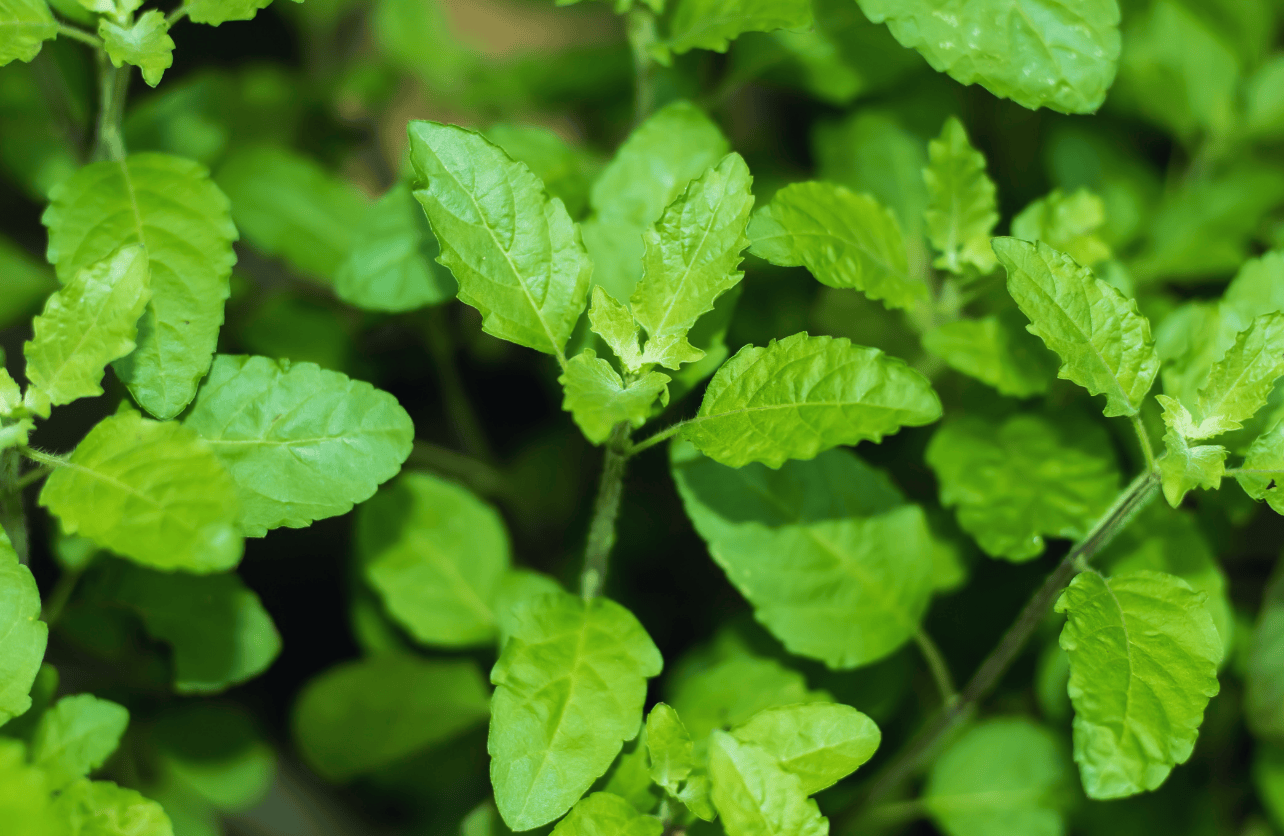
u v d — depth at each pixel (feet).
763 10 1.84
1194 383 1.85
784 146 2.31
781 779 1.68
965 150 1.86
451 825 1.99
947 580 1.94
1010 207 2.16
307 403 1.75
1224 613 1.87
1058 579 1.77
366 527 1.95
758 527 1.86
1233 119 2.13
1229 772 1.99
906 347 2.07
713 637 1.96
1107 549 1.88
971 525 1.87
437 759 2.00
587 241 1.83
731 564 1.85
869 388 1.71
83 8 1.84
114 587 1.86
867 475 1.87
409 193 1.90
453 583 1.95
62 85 1.97
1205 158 2.14
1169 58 2.14
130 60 1.76
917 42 1.82
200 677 1.86
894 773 1.92
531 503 2.11
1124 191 2.12
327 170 2.20
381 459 1.75
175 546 1.65
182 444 1.68
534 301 1.74
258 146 2.02
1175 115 2.14
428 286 1.89
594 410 1.69
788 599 1.85
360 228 1.90
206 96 2.10
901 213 2.07
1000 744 1.94
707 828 1.76
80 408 2.03
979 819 1.93
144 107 2.06
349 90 2.16
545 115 2.36
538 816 1.70
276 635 1.86
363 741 1.95
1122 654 1.71
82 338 1.70
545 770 1.70
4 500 1.73
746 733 1.70
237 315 2.07
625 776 1.75
